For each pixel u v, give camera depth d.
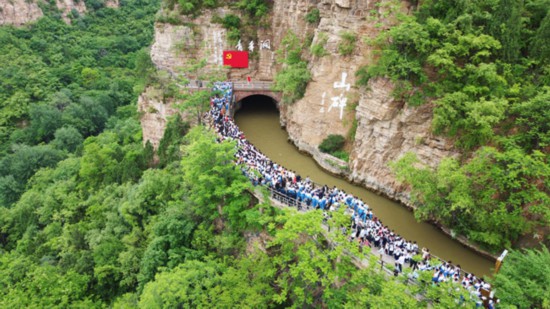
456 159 25.11
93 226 34.50
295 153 37.12
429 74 26.50
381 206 29.00
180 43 45.03
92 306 27.67
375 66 28.45
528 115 22.28
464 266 23.22
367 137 30.47
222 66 43.84
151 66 47.72
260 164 28.55
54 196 42.31
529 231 21.67
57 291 27.75
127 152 45.00
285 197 25.31
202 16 44.78
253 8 44.94
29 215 42.59
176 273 21.58
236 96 44.38
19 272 31.17
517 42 25.12
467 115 24.00
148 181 31.64
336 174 33.00
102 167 43.28
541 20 26.00
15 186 53.41
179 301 20.69
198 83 42.25
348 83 32.91
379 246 21.91
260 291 20.27
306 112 36.12
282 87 38.28
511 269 16.91
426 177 23.70
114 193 36.34
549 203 20.72
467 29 24.89
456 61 25.62
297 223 18.98
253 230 25.20
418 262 20.27
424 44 25.30
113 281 29.67
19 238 41.94
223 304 19.81
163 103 41.94
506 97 24.11
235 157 27.89
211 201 26.47
